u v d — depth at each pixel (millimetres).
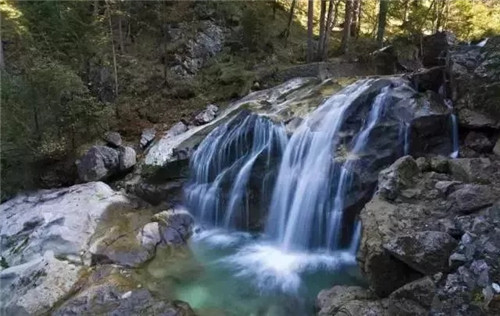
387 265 6133
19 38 15930
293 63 15891
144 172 10906
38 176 11633
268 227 9781
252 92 13180
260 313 6961
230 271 8250
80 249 8359
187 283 7809
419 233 5938
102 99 13930
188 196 10648
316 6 22641
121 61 15289
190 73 15180
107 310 6695
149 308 6730
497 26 16188
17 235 8898
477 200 6398
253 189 9961
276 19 19219
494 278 4965
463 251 5504
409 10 18047
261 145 10281
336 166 8836
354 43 17641
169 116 13336
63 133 11992
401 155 8867
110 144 12086
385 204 7047
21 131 11227
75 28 13461
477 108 8844
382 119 9242
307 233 9086
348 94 10211
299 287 7680
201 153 10867
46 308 6906
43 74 10797
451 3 16891
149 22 16516
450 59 9695
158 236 9133
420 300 5441
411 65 13766
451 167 7777
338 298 6484
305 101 10977
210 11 17234
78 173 11258
